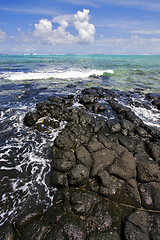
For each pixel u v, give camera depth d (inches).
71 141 240.4
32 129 291.4
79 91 541.0
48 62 1366.9
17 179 184.2
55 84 621.0
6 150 233.8
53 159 205.0
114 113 374.9
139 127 285.4
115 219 137.3
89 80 719.1
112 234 123.4
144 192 163.2
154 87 619.5
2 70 833.5
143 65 1327.5
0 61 1262.3
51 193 166.4
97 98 464.1
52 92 515.2
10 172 194.2
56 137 256.2
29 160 215.3
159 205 148.9
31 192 167.3
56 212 142.2
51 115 330.0
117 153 213.5
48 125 304.7
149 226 129.1
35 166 204.8
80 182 167.8
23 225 131.0
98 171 182.1
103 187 165.3
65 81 679.7
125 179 176.6
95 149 217.2
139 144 245.1
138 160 207.6
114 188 166.9
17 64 1115.9
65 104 402.0
